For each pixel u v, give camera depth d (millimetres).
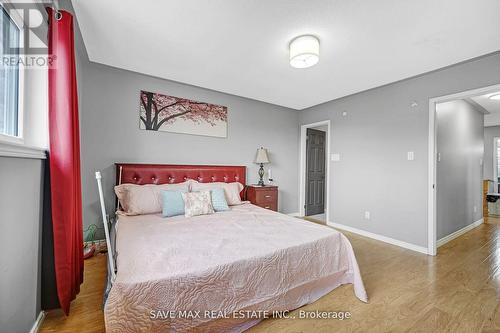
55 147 1411
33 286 1321
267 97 3887
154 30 1977
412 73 2812
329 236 1869
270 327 1449
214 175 3506
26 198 1229
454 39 2039
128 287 1071
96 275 2033
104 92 2766
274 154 4434
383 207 3279
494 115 4789
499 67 2293
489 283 2053
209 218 2355
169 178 3102
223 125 3725
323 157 5262
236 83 3238
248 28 1930
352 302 1729
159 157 3150
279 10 1697
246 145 4020
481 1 1560
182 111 3318
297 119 4820
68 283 1453
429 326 1484
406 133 3039
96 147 2727
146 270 1199
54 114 1415
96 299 1675
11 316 1090
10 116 1304
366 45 2154
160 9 1698
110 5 1652
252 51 2324
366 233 3496
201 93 3496
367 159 3508
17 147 1088
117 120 2854
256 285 1428
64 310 1431
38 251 1391
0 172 998
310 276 1703
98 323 1423
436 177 2998
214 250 1489
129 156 2939
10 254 1078
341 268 1909
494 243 3232
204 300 1239
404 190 3049
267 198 3750
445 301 1766
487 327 1483
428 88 2828
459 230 3660
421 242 2857
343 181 3869
